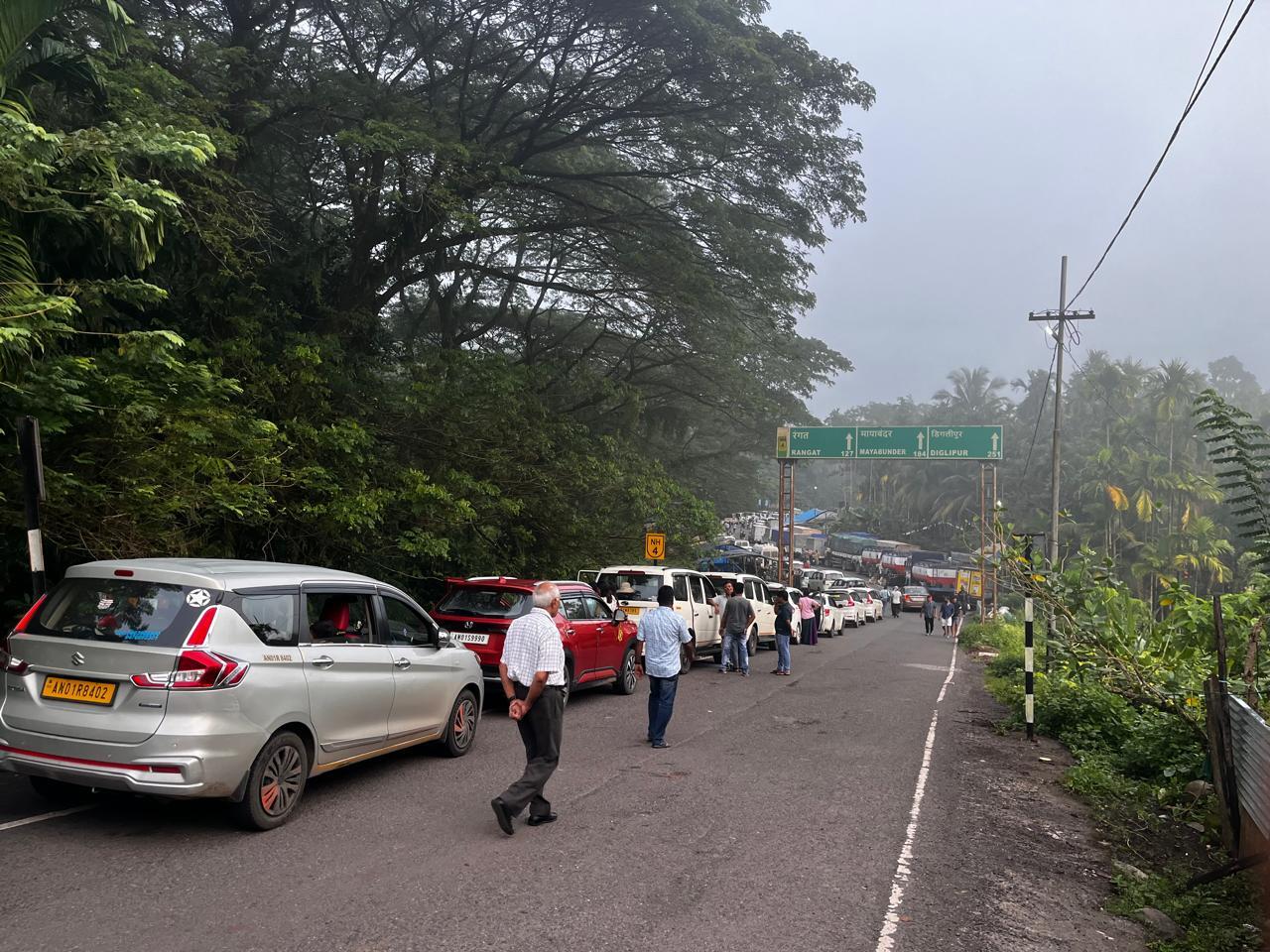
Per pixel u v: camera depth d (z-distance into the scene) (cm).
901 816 696
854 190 2075
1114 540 6088
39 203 798
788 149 1967
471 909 471
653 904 490
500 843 586
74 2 887
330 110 1678
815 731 1066
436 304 2817
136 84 1101
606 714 1136
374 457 1377
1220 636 680
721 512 4484
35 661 562
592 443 2061
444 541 1403
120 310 1118
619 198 2281
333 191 1895
